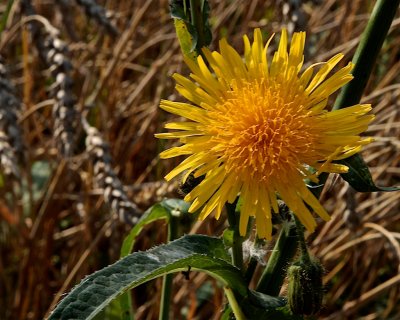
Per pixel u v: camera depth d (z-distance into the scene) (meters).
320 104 1.49
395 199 3.47
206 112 1.49
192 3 1.56
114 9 4.78
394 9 1.52
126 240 2.02
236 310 1.56
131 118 4.25
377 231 3.57
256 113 1.48
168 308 2.02
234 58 1.52
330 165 1.39
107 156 2.83
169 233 1.96
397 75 4.40
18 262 3.89
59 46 2.84
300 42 1.52
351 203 2.66
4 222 3.92
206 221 3.30
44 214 3.55
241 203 1.50
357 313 3.84
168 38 4.16
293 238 1.59
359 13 4.78
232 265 1.53
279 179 1.44
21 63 4.50
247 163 1.45
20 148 2.77
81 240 3.77
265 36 4.25
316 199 1.43
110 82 4.12
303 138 1.44
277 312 1.60
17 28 3.46
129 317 2.09
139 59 4.77
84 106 3.66
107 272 1.41
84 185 3.84
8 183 3.82
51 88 2.84
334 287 3.79
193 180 1.54
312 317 1.61
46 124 4.11
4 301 3.76
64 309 1.34
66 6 3.16
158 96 3.99
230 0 4.91
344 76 1.48
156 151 4.23
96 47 4.19
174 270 1.52
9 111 2.77
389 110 3.59
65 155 2.85
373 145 3.35
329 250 3.52
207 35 1.59
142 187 3.45
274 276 1.62
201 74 1.50
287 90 1.51
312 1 2.78
